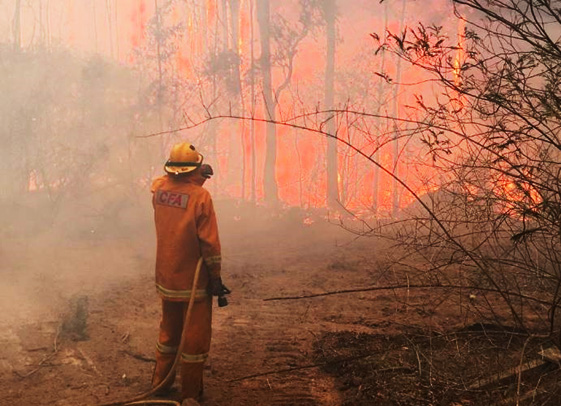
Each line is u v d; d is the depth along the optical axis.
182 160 4.27
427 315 5.91
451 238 3.97
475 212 4.05
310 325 5.88
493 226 3.99
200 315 4.18
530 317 5.42
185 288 4.17
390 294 6.79
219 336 5.59
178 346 4.34
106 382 4.56
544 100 3.47
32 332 5.53
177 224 4.18
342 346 5.14
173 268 4.18
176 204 4.20
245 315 6.28
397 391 4.15
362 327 5.75
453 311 5.96
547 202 3.51
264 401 4.24
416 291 6.78
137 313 6.26
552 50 3.46
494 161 3.69
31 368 4.75
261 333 5.66
